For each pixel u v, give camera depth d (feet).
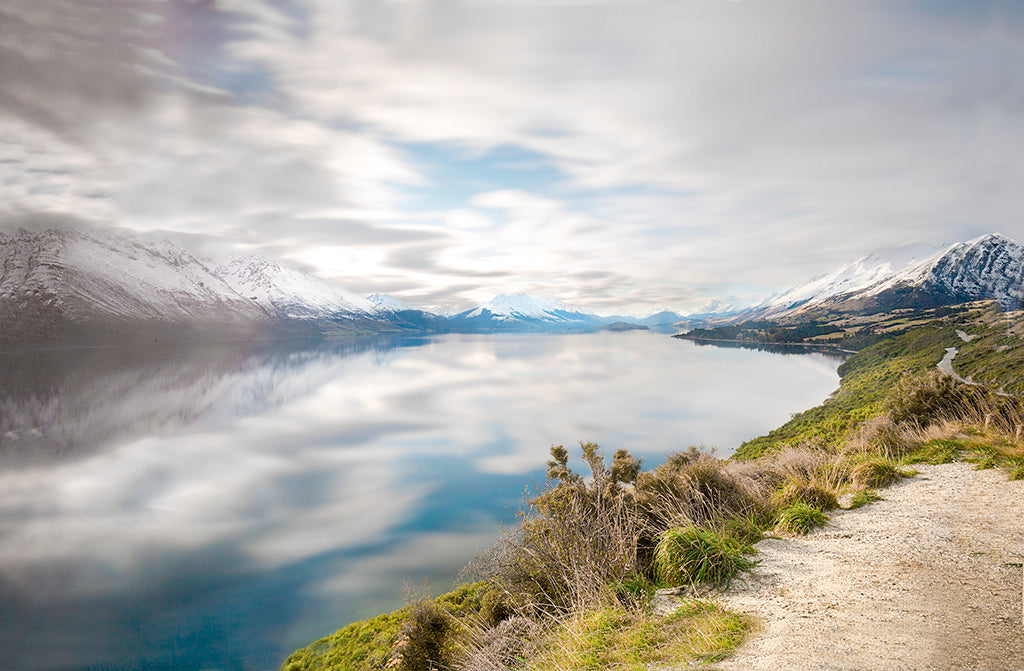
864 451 33.86
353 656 65.62
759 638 11.71
